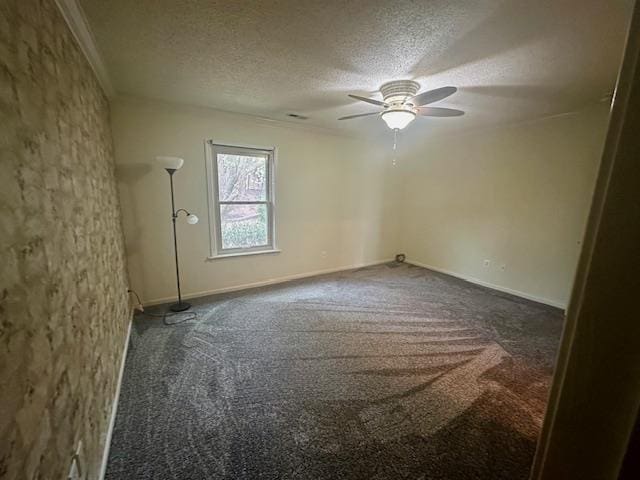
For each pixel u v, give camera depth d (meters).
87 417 1.23
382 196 5.05
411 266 5.05
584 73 2.09
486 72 2.10
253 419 1.69
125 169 2.91
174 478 1.34
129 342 2.48
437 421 1.69
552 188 3.32
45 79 1.09
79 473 1.08
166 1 1.39
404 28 1.58
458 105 2.90
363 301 3.46
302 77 2.26
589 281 0.29
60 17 1.33
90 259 1.52
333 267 4.73
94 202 1.75
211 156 3.36
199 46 1.81
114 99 2.76
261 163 3.79
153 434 1.57
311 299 3.50
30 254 0.84
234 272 3.77
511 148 3.67
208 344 2.47
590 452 0.31
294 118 3.54
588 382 0.30
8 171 0.75
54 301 0.98
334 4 1.41
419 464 1.43
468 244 4.29
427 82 2.29
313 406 1.79
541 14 1.43
